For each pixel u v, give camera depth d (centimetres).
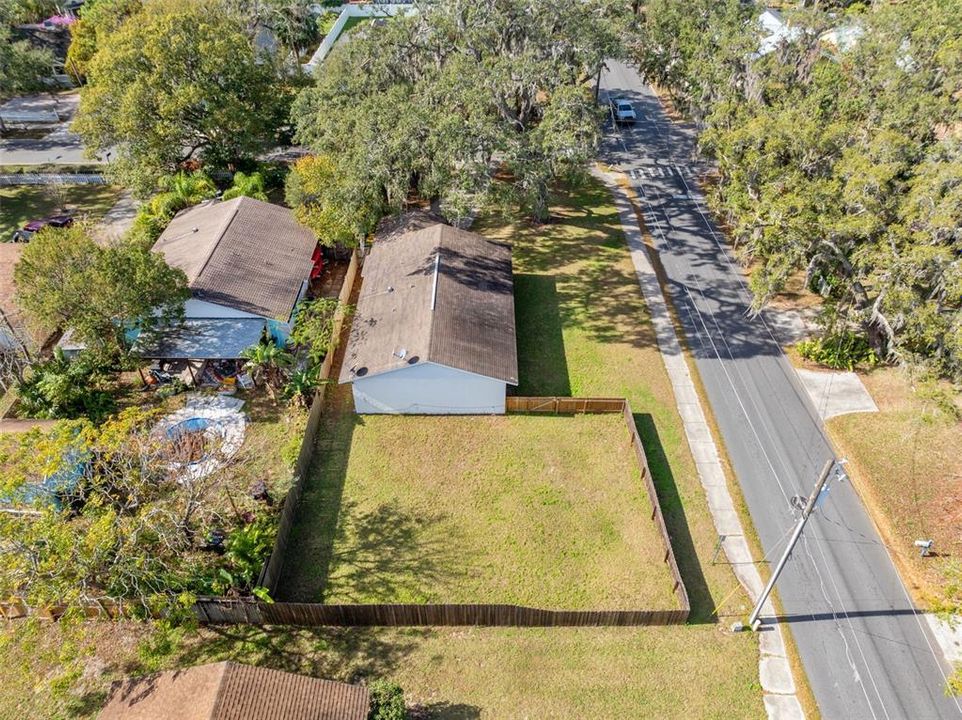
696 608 2570
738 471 3119
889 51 4541
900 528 2833
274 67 5588
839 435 3256
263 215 4488
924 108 3931
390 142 3725
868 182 3194
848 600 2591
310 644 2458
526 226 5003
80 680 2366
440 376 3281
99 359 3488
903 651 2425
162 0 5403
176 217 4688
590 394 3556
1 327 3662
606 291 4312
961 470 3030
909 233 3186
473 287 3869
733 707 2280
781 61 4969
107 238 4541
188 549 2677
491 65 4281
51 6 7994
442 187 3909
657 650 2436
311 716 1994
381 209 4441
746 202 4097
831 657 2411
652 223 5016
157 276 3403
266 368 3500
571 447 3256
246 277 3931
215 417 3412
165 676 2103
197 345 3575
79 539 2234
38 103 6950
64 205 5375
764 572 2695
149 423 3344
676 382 3612
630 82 7444
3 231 5041
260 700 1988
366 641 2472
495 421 3412
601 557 2762
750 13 5369
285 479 2850
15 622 2553
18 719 2264
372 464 3177
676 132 6344
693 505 2970
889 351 3388
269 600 2428
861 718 2247
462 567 2730
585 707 2281
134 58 4888
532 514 2936
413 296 3725
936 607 2320
